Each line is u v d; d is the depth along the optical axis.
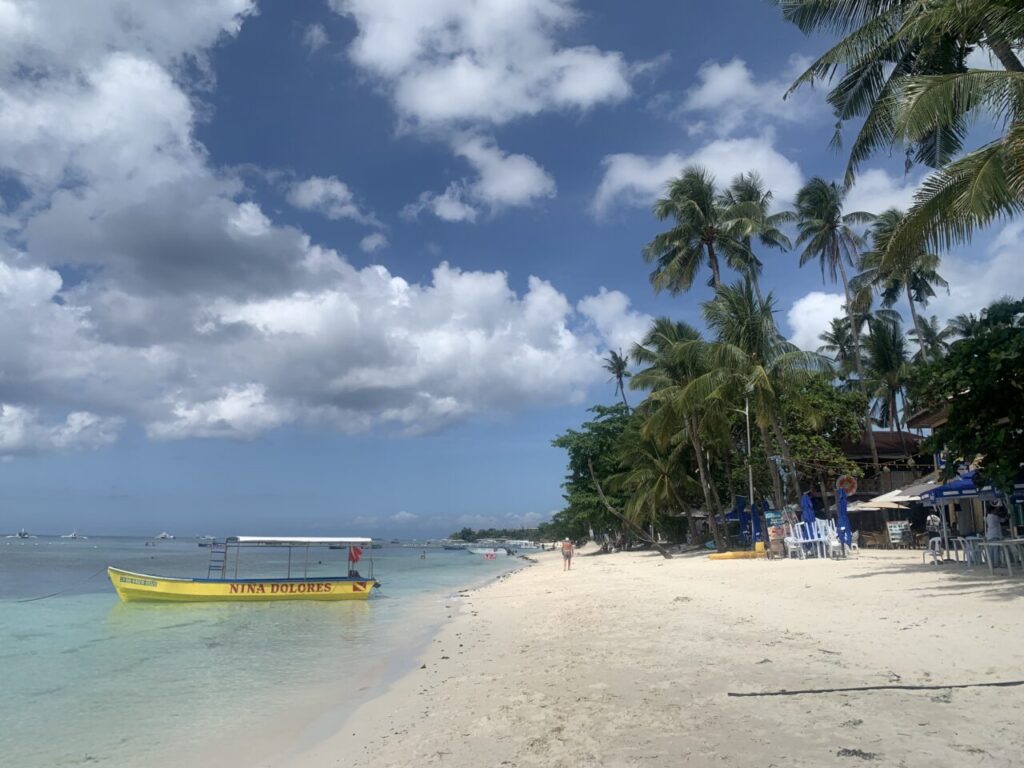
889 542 31.39
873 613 11.81
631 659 10.11
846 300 43.16
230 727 9.27
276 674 12.76
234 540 25.89
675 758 5.70
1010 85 12.79
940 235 13.81
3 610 23.36
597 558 51.75
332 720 9.21
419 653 14.09
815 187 42.41
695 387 30.97
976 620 10.14
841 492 25.89
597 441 54.91
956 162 13.20
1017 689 6.64
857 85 18.03
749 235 38.62
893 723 5.99
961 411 13.95
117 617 21.50
